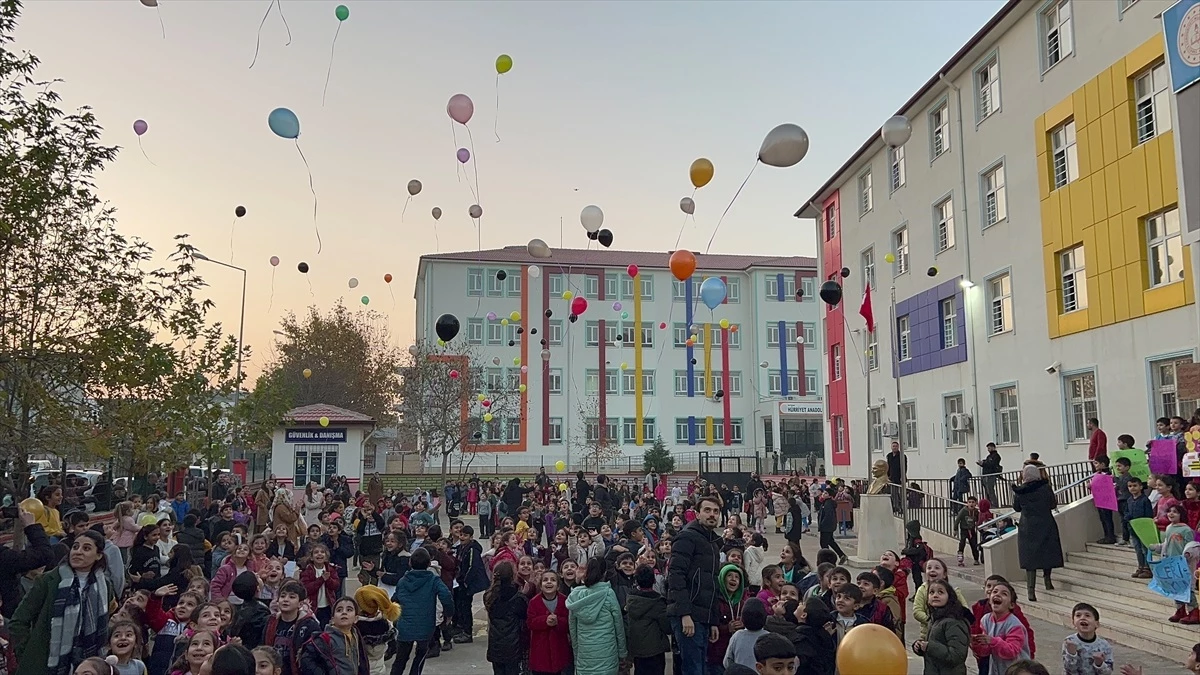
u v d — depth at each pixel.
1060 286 20.48
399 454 53.97
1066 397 20.11
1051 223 20.67
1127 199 18.03
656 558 10.15
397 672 8.52
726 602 7.50
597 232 14.66
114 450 13.88
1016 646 6.44
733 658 6.37
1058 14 20.77
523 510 19.58
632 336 59.25
